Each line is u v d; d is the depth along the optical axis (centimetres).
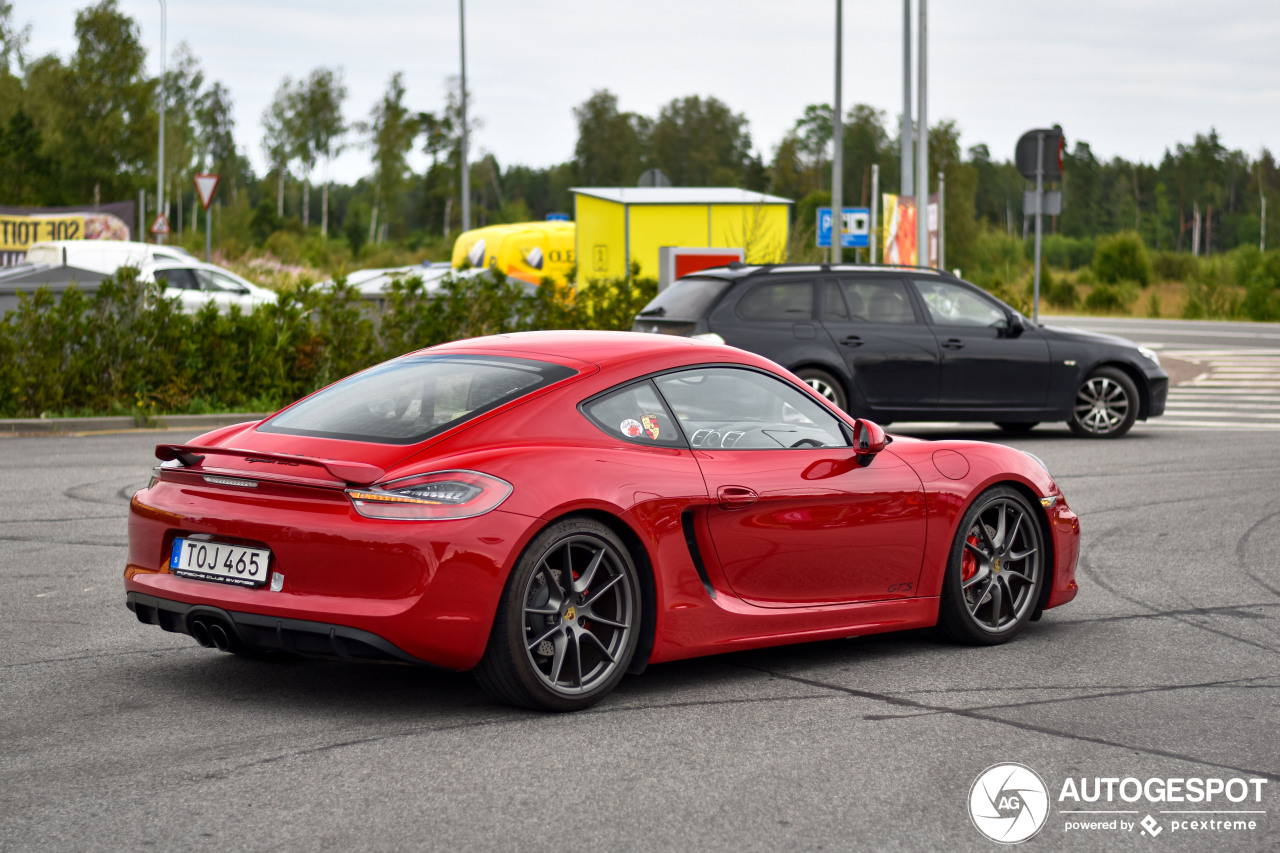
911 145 2397
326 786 399
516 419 481
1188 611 672
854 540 552
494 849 352
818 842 362
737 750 441
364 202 11238
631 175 12231
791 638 535
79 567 729
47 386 1432
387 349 1619
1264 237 14712
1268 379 2248
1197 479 1134
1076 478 1141
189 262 2158
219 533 463
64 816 371
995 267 5475
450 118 9944
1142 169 16262
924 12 2344
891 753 441
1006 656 580
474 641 448
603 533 478
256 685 512
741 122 12569
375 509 442
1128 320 4466
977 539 601
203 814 374
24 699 489
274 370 1561
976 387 1373
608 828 369
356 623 438
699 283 1358
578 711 482
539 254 2720
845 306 1343
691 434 520
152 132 7294
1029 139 1966
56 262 2102
